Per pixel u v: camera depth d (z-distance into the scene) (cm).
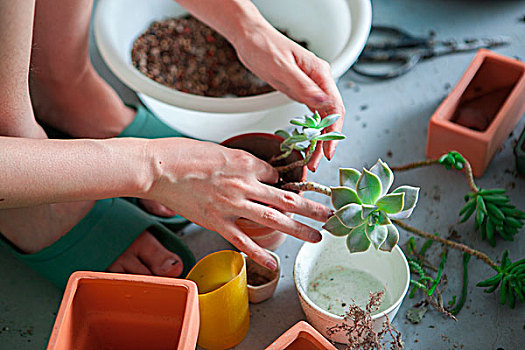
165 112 120
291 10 136
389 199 78
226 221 91
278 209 96
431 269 109
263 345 101
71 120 122
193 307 74
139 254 109
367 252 104
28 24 77
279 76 100
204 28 142
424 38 153
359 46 117
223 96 132
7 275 116
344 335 92
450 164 109
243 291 94
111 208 110
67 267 106
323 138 87
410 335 101
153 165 86
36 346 104
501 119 116
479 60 125
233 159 91
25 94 86
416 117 137
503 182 123
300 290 93
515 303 104
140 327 81
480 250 112
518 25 154
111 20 126
